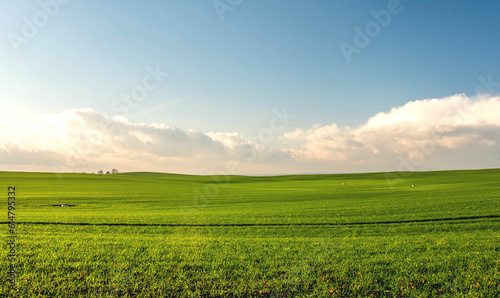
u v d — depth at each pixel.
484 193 38.41
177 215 24.48
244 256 13.03
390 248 14.27
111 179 83.50
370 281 10.51
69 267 11.52
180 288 10.03
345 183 78.81
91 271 11.24
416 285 10.24
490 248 14.06
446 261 12.18
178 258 12.70
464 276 10.77
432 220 22.36
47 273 10.98
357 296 9.64
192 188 61.38
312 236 17.89
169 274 11.02
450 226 20.00
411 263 12.03
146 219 22.62
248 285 10.23
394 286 10.19
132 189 56.56
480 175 87.69
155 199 39.44
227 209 29.27
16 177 77.00
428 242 15.39
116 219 22.45
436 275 10.91
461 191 42.44
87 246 14.32
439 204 29.31
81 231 18.64
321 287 10.17
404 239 16.33
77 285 10.09
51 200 36.78
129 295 9.57
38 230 18.62
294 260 12.55
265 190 55.34
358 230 19.44
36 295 9.44
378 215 24.39
